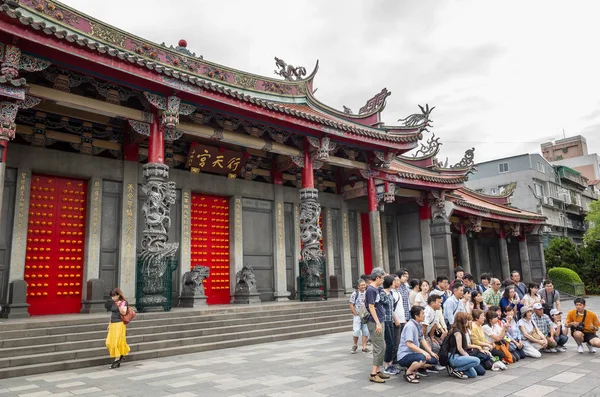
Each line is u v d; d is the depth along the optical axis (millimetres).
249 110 17719
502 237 39125
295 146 21422
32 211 16531
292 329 15805
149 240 15117
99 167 17828
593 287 42625
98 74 14102
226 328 14359
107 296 17188
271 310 17078
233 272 21375
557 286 38812
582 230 62875
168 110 15625
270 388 8273
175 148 20562
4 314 14570
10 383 8992
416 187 27562
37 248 16422
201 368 10281
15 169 16078
